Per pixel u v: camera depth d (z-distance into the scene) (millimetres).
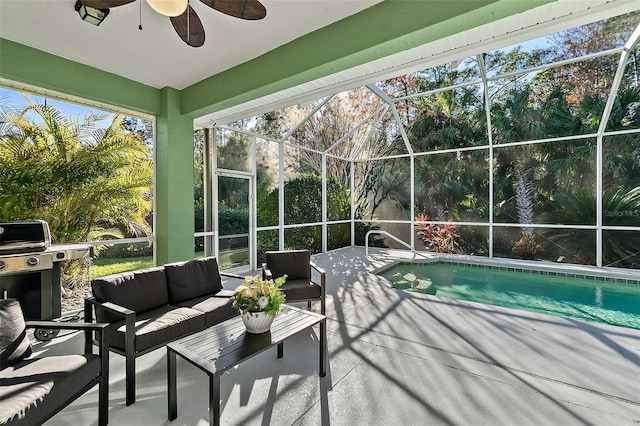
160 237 4793
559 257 6930
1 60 3299
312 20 3080
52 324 2080
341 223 9461
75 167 4145
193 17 2568
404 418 2012
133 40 3367
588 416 2010
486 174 7820
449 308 4074
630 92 5938
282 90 3883
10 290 3145
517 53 6191
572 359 2727
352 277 5844
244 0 2193
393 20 2799
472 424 1951
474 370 2570
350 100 7184
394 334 3277
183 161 4855
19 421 1430
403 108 8070
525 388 2314
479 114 7297
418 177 8773
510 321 3607
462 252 8109
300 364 2691
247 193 6457
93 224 4297
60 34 3232
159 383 2447
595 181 6559
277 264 4258
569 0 2455
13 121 3660
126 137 4617
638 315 4469
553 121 6723
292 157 7695
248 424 1960
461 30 2701
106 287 2646
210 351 2037
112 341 2367
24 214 3736
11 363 1884
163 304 3074
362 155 9570
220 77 4188
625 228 6203
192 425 1965
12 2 2686
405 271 7051
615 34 5137
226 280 5457
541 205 7152
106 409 1979
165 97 4652
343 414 2055
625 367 2584
